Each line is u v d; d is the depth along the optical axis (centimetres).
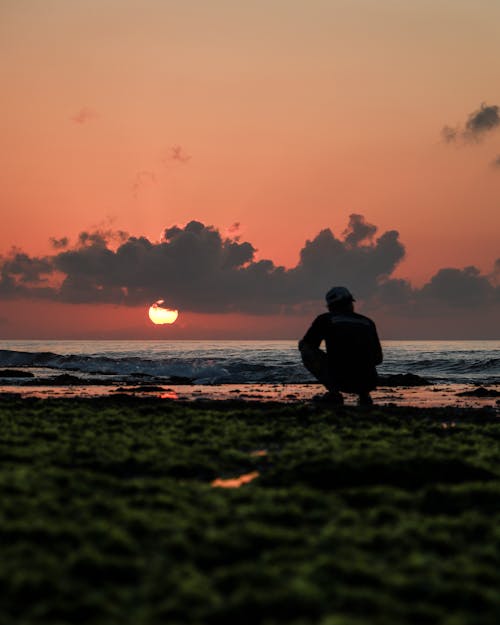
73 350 9462
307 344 1420
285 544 514
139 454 817
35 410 1238
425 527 552
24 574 436
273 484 706
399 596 429
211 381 2853
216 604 411
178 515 575
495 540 529
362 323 1396
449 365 4047
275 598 414
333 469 736
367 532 534
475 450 884
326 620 383
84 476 685
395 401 1669
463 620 393
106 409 1266
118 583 445
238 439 961
